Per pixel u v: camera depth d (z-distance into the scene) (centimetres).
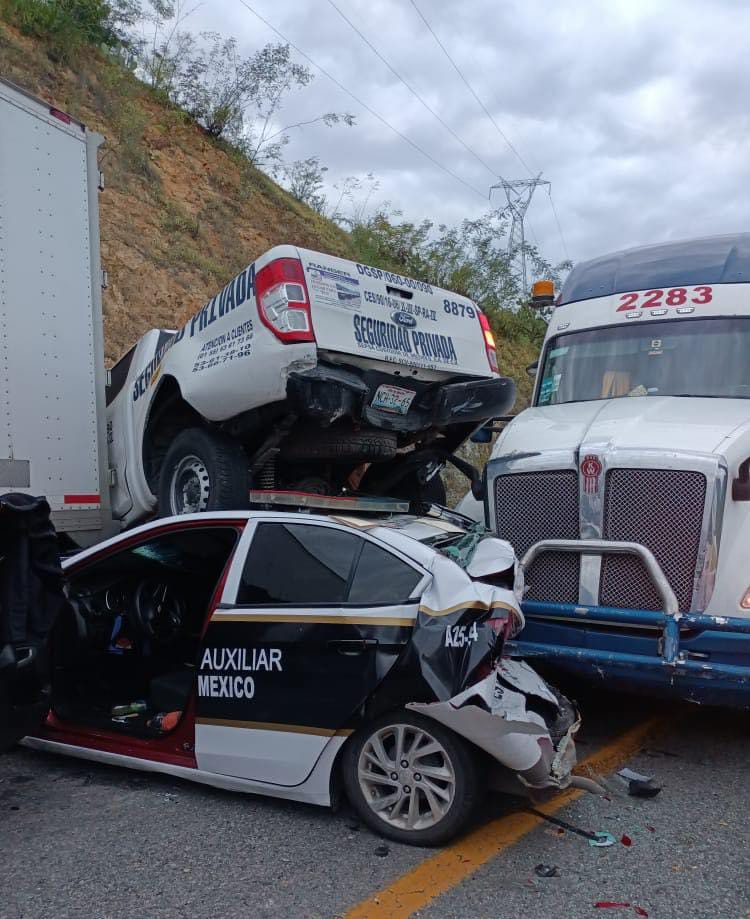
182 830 405
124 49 1648
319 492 681
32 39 1399
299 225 1705
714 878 367
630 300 705
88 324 661
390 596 406
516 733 378
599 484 512
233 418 604
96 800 439
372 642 396
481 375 661
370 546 423
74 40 1436
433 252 2070
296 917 333
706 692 481
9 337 591
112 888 353
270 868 371
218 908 339
